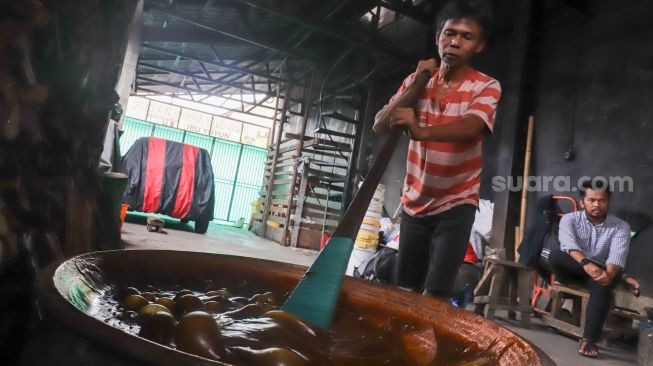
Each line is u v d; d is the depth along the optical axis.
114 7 1.28
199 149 7.46
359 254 5.15
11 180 0.88
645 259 4.12
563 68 5.31
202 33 8.35
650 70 4.42
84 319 0.40
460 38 1.63
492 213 5.54
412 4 7.07
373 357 0.75
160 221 6.13
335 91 8.48
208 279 0.99
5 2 0.76
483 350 0.76
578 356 3.06
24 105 0.89
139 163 7.00
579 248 3.47
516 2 5.95
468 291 3.89
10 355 0.86
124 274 0.82
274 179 9.62
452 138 1.43
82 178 1.31
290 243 7.98
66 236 1.17
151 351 0.36
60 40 1.05
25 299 0.89
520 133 5.54
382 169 1.17
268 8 6.45
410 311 0.94
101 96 1.31
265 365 0.46
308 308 0.76
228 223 13.82
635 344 3.78
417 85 1.68
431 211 1.72
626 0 4.75
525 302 3.95
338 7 6.59
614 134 4.64
